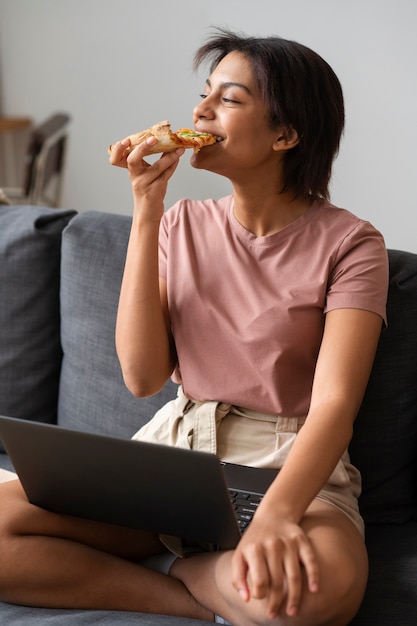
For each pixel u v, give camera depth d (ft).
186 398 5.49
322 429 4.63
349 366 4.85
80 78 16.14
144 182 5.17
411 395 5.60
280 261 5.25
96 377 6.43
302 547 4.19
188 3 14.85
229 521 4.51
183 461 4.25
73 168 16.62
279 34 14.23
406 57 13.42
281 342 5.11
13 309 6.72
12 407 6.82
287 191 5.29
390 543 5.40
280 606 4.18
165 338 5.51
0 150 17.07
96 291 6.38
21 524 4.81
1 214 6.92
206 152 5.22
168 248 5.61
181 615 4.84
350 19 13.61
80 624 4.55
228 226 5.47
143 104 15.83
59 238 6.72
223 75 5.13
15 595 4.75
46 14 16.01
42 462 4.69
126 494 4.65
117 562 4.93
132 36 15.51
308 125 5.14
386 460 5.64
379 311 5.03
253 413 5.25
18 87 16.61
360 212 14.35
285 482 4.46
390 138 13.85
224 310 5.31
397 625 4.62
